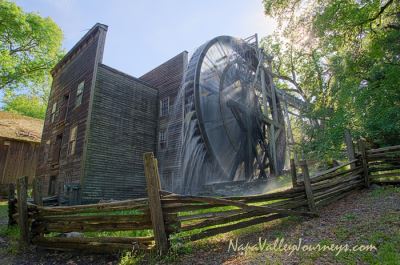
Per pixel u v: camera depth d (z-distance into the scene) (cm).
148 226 347
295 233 374
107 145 1174
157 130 1447
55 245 412
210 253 333
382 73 1086
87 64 1311
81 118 1200
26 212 449
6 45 2025
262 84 1595
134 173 1257
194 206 347
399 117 861
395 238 297
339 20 1063
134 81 1400
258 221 400
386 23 1155
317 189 504
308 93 2045
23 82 2236
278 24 1343
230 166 1338
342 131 1048
